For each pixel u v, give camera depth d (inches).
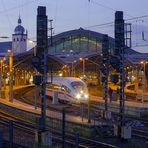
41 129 1537.9
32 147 1455.5
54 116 2162.9
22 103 3191.4
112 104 2765.7
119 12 1796.3
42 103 1562.5
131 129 1875.0
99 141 1710.1
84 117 2188.7
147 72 5423.2
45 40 1589.6
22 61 4665.4
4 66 4424.2
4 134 1515.7
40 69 1579.7
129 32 1827.0
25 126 2047.2
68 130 1909.4
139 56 5713.6
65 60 5403.5
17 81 5861.2
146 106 2640.3
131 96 3939.5
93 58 5236.2
